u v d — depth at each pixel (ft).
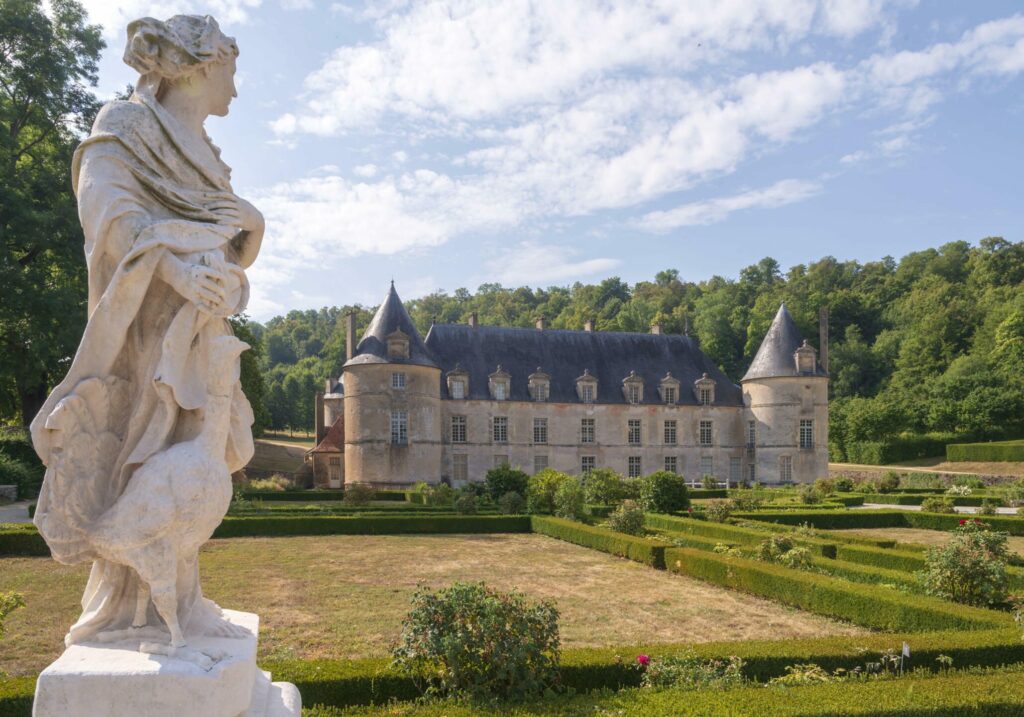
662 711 20.15
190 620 13.96
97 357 13.38
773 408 183.83
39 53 102.17
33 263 102.42
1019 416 213.25
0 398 119.75
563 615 42.37
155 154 14.06
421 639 23.09
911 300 282.97
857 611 40.40
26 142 109.09
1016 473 184.75
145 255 13.16
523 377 181.78
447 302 414.41
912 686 22.49
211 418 13.80
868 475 184.85
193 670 12.04
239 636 14.06
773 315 281.95
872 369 266.77
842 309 293.64
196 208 14.26
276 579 52.21
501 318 369.50
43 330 97.76
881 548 59.93
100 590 13.76
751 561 51.29
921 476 169.89
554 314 382.22
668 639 37.40
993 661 27.86
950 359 249.75
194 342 14.02
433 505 107.65
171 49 14.37
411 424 160.25
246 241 16.22
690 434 188.96
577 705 21.26
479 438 175.11
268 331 432.66
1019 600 39.60
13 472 103.35
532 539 78.43
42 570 53.42
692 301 349.82
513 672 22.24
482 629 22.65
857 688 22.36
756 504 104.53
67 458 13.01
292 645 34.83
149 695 11.79
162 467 12.90
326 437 178.50
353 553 66.23
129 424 13.60
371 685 23.44
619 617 42.04
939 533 88.69
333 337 336.29
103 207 13.25
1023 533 85.92
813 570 52.54
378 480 157.17
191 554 13.92
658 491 93.09
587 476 100.83
